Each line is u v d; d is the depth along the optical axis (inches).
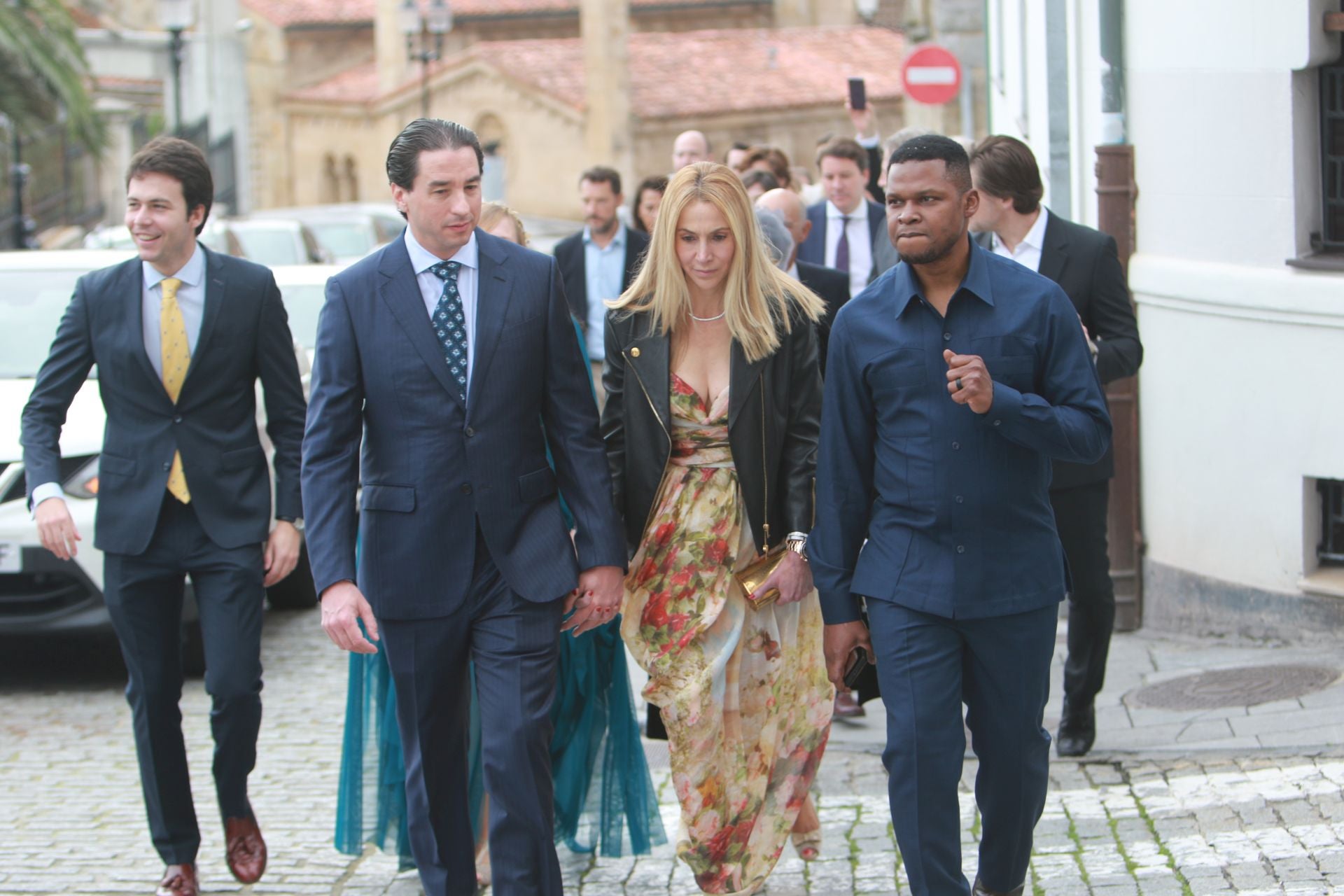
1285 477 381.4
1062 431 205.2
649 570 244.8
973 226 298.7
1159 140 410.9
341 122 2156.7
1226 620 399.9
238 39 2069.4
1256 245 384.5
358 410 227.3
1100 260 295.7
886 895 255.4
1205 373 399.2
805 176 606.5
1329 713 322.0
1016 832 221.8
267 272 262.1
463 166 221.9
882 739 340.2
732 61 2116.1
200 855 287.4
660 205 240.1
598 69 1953.7
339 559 220.5
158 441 255.0
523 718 221.1
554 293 230.4
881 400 215.8
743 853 247.6
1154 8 408.2
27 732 376.5
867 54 2182.6
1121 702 352.8
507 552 225.3
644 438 242.5
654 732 254.4
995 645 214.2
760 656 248.2
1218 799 282.5
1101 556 303.6
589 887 264.1
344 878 273.7
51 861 285.1
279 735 367.6
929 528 212.4
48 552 388.2
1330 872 245.3
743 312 238.1
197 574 256.8
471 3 2260.1
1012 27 626.2
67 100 1376.7
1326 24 368.8
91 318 257.6
